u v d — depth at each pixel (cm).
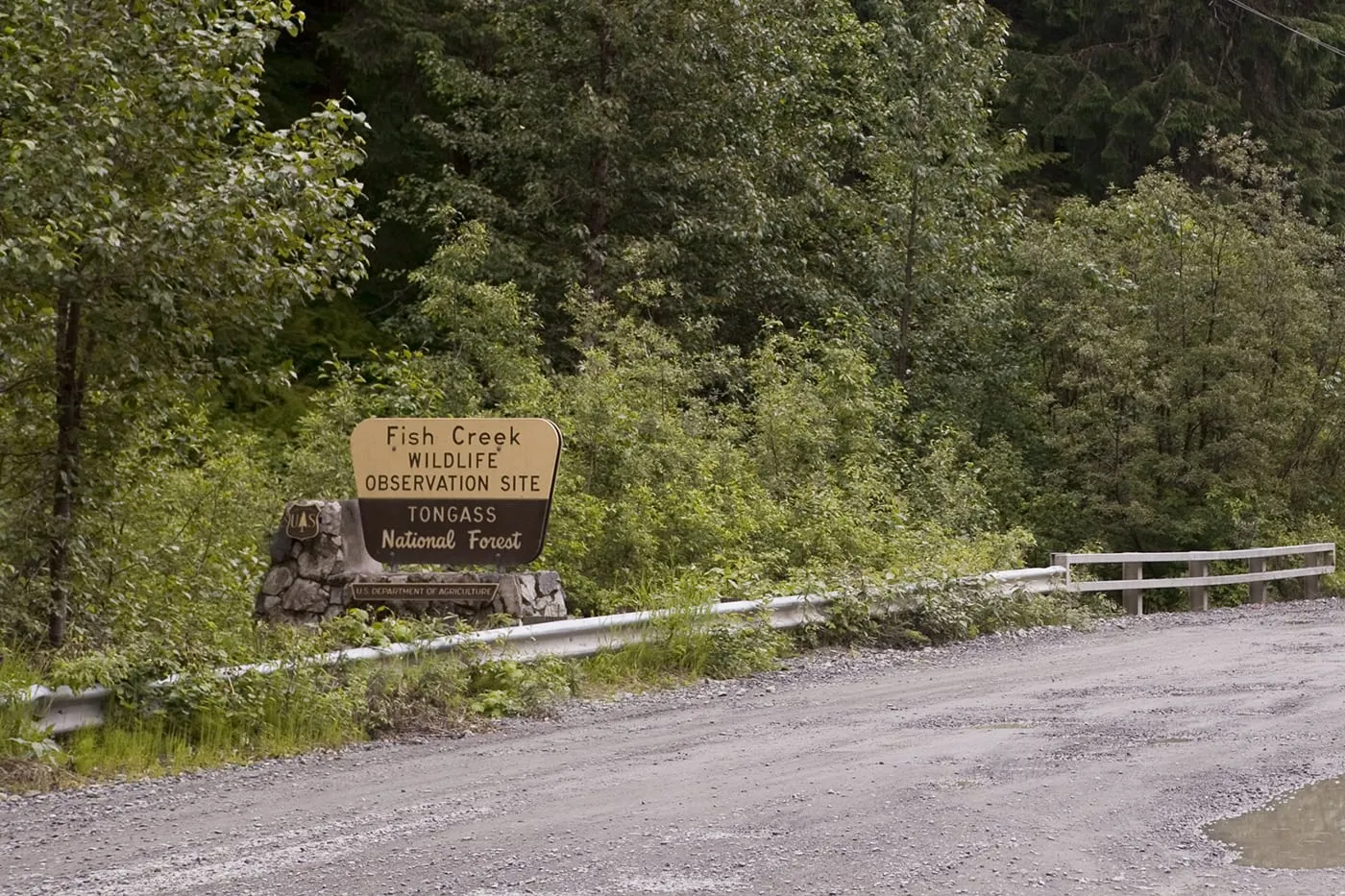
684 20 2472
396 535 1315
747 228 2494
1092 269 2661
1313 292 2677
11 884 607
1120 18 3709
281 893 588
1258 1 3612
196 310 1132
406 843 670
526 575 1292
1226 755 865
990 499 2523
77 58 1094
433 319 2367
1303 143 3656
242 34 1163
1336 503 2867
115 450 1186
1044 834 676
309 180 1136
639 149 2578
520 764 871
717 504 1839
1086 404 2631
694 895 581
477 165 2861
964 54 2739
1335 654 1393
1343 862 625
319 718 960
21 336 1090
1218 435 2639
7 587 1090
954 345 2811
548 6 2597
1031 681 1228
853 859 634
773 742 934
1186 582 2102
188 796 785
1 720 845
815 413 2203
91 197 1077
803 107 2862
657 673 1268
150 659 957
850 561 1831
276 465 2334
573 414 1856
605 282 2483
